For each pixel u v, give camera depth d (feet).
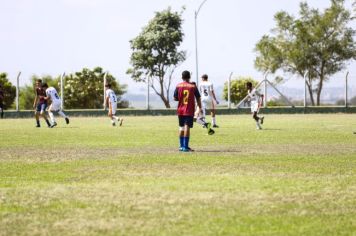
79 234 35.29
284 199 45.34
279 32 400.47
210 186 51.26
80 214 40.42
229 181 54.19
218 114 250.16
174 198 45.75
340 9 386.93
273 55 398.62
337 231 35.83
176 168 63.87
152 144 95.45
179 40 342.64
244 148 87.81
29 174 59.47
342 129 135.74
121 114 245.65
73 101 285.64
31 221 38.52
